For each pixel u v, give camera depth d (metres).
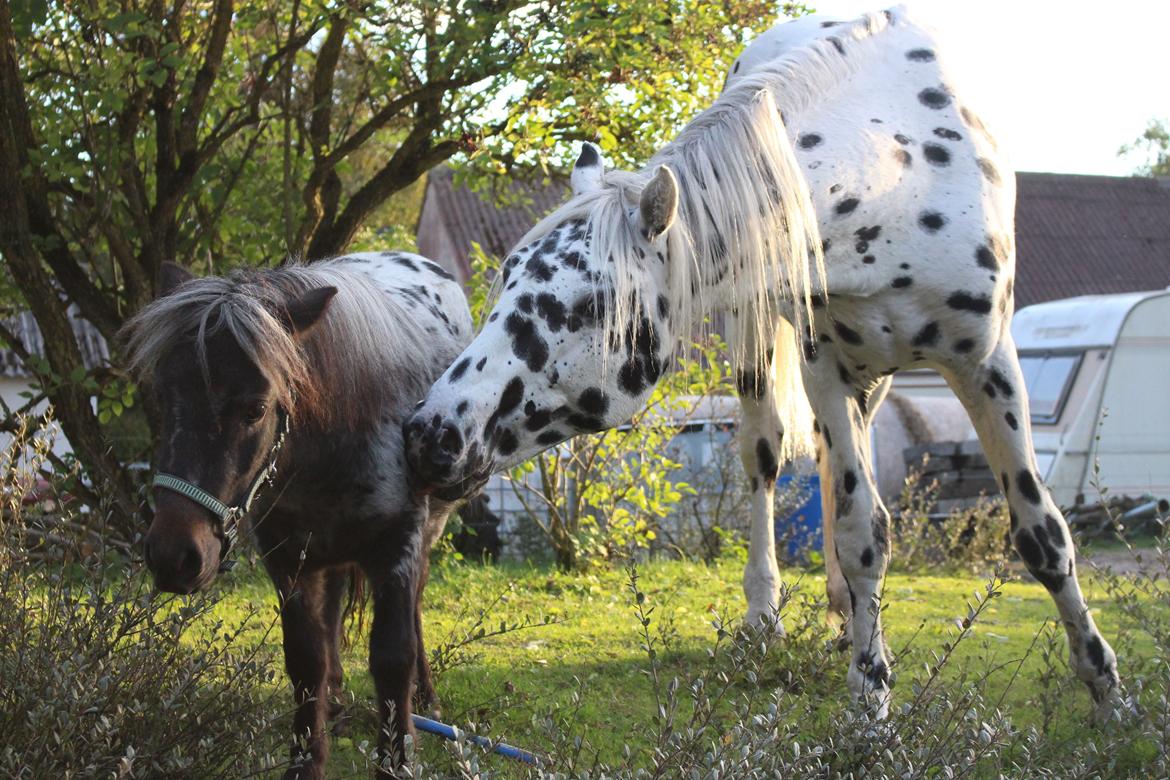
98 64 5.92
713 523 9.30
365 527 3.52
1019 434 3.90
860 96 3.88
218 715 3.03
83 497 5.91
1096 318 12.93
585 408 3.27
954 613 6.52
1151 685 4.02
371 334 3.58
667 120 6.89
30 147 6.04
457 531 7.11
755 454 5.27
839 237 3.67
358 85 7.86
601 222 3.27
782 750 2.83
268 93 7.33
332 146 8.00
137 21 5.70
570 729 3.17
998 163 3.95
